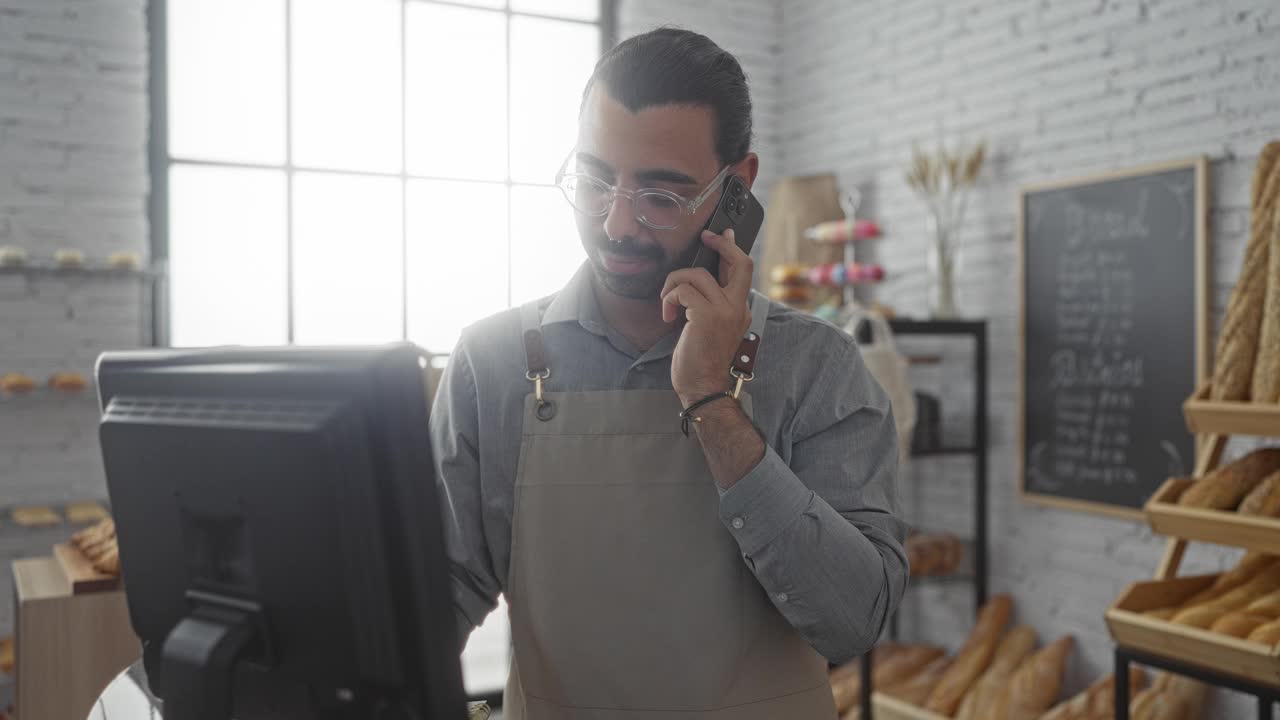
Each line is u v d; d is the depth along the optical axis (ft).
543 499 3.82
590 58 13.98
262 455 2.58
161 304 11.59
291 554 2.58
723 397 3.50
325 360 2.52
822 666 3.95
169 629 2.98
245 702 2.83
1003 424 11.43
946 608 12.42
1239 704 8.80
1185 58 9.48
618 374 3.96
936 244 11.61
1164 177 9.58
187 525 2.84
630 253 3.67
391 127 12.81
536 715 3.80
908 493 12.91
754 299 4.06
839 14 13.74
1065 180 10.53
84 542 8.56
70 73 11.37
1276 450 7.50
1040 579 10.98
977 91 11.68
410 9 12.89
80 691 7.68
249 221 12.23
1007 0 11.28
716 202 3.77
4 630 11.08
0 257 10.74
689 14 14.26
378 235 12.75
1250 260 7.54
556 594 3.76
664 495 3.73
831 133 13.92
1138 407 9.89
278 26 12.30
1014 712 9.68
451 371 4.16
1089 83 10.38
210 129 12.07
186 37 11.96
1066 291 10.58
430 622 2.50
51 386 10.98
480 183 13.25
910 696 10.66
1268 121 8.81
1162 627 6.89
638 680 3.70
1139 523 9.93
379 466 2.47
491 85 13.33
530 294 13.53
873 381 4.11
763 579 3.51
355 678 2.56
